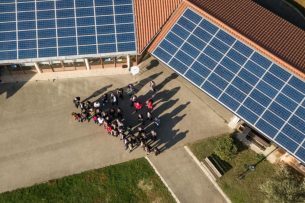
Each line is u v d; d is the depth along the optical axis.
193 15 26.52
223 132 27.28
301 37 26.59
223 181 25.09
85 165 25.41
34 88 28.58
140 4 27.42
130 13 27.06
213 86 24.17
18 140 26.20
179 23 26.52
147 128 27.28
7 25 25.91
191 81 24.72
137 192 24.55
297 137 21.94
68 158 25.66
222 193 24.69
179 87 29.33
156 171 25.38
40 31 25.98
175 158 26.03
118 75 29.61
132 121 27.58
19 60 25.52
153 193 24.53
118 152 26.08
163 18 27.28
